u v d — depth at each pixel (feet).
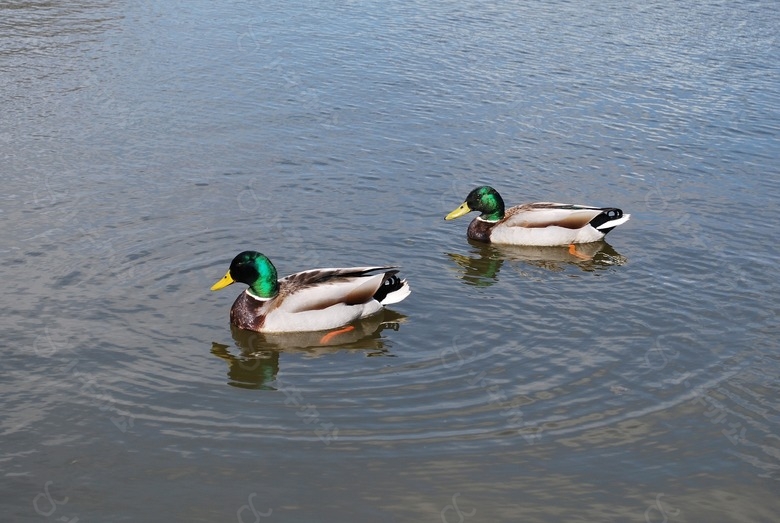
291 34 88.99
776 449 34.12
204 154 62.13
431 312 44.32
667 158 65.98
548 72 82.48
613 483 31.89
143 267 46.65
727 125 72.64
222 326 42.14
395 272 44.21
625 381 38.29
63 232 49.96
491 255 51.90
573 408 36.22
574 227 53.06
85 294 43.73
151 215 52.65
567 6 104.17
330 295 42.34
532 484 31.65
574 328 42.80
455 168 62.54
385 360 39.68
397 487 31.22
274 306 41.81
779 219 56.70
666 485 31.91
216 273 46.55
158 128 66.03
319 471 31.89
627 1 107.65
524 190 59.98
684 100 77.56
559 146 67.15
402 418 35.19
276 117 69.36
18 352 38.63
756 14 104.88
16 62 76.69
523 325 43.06
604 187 60.95
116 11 92.63
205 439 33.47
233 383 37.45
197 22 90.84
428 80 78.89
